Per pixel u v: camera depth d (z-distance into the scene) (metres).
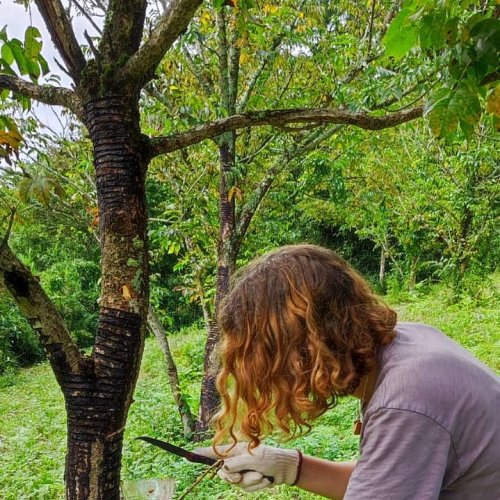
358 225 14.96
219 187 5.71
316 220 15.74
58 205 5.68
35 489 4.62
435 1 1.30
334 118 1.76
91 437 1.52
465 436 0.96
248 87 5.41
